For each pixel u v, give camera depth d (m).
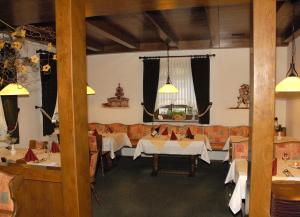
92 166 3.58
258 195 1.83
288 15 3.91
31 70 5.44
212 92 6.31
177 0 2.53
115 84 6.81
